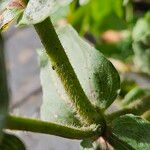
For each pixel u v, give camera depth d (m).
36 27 0.14
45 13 0.13
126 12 0.32
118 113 0.19
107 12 0.32
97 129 0.15
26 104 0.37
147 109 0.21
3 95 0.09
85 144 0.16
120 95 0.25
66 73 0.15
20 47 0.44
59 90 0.17
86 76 0.17
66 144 0.33
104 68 0.17
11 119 0.12
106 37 0.33
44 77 0.18
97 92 0.17
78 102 0.15
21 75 0.41
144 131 0.16
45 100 0.17
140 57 0.30
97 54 0.17
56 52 0.15
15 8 0.14
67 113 0.16
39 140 0.34
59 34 0.18
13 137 0.12
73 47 0.18
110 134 0.16
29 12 0.13
